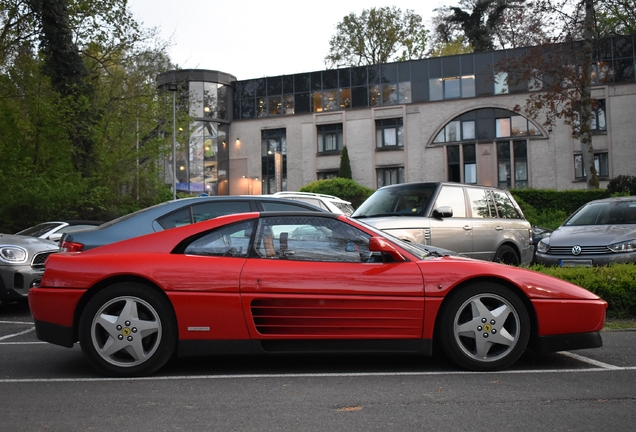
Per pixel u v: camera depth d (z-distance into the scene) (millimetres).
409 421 3982
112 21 24703
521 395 4602
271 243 5453
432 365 5680
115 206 25016
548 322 5426
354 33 61062
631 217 11961
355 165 48688
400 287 5309
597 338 5523
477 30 61000
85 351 5242
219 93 51312
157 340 5238
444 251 6531
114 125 24797
